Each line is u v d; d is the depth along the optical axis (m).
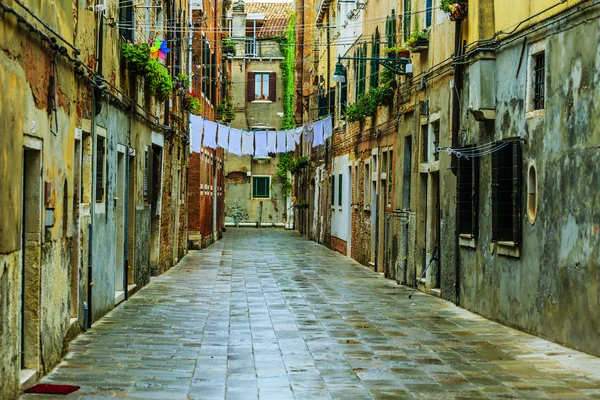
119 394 8.33
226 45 48.28
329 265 26.44
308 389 8.69
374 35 24.77
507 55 13.22
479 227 14.60
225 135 28.11
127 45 15.54
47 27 8.89
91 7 12.48
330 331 12.67
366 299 17.00
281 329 12.84
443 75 16.83
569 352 10.62
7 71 7.50
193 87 31.69
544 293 11.72
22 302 8.81
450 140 16.34
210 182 38.16
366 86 26.66
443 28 16.89
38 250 8.82
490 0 13.91
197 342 11.54
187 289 18.53
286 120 55.41
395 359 10.38
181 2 26.25
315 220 41.25
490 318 13.94
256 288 19.02
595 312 10.13
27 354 8.84
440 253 17.28
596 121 10.12
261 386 8.83
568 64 10.95
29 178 8.80
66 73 10.09
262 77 55.66
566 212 10.98
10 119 7.61
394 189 21.64
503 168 13.16
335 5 36.28
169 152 23.64
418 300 16.83
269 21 56.91
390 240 21.91
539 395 8.41
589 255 10.30
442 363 10.11
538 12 11.96
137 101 17.12
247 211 55.78
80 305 12.09
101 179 13.75
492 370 9.67
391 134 22.25
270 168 55.78
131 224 17.33
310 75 46.81
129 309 14.87
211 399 8.20
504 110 13.37
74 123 10.66
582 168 10.51
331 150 35.91
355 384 8.94
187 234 31.97
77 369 9.52
